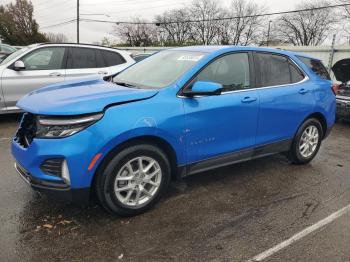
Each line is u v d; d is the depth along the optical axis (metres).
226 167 5.12
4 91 7.16
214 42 68.31
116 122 3.25
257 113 4.39
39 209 3.68
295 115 4.91
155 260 2.94
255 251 3.11
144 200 3.64
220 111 3.98
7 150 5.60
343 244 3.25
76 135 3.13
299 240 3.29
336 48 16.23
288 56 5.01
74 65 7.83
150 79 4.07
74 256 2.96
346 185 4.64
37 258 2.92
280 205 3.99
